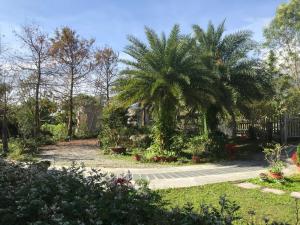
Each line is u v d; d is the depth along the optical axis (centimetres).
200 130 1972
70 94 2764
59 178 515
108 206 420
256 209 746
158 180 1082
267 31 3231
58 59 2650
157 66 1577
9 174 566
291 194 893
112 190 476
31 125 2205
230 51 1866
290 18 3153
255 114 2130
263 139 2211
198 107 1681
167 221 372
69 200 438
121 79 1636
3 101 1975
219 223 364
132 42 1638
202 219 374
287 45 3200
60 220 367
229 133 2338
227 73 1762
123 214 404
